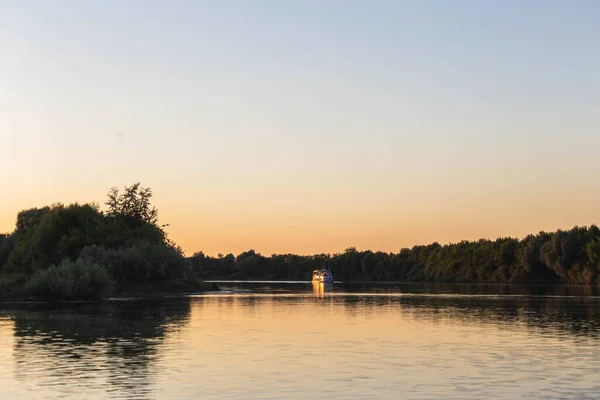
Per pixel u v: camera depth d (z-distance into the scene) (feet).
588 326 176.76
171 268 422.82
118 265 387.75
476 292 431.02
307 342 141.59
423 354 123.34
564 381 96.37
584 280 568.82
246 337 150.61
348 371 104.88
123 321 190.80
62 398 85.87
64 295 301.02
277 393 88.63
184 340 144.66
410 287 574.15
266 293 423.64
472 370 105.70
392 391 89.76
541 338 148.77
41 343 138.41
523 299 328.29
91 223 416.87
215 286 470.39
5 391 89.92
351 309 249.55
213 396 86.84
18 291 308.40
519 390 90.17
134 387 92.38
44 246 403.54
